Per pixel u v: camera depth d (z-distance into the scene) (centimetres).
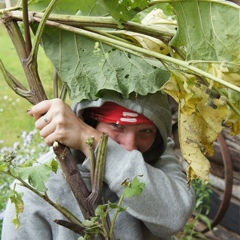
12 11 142
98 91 146
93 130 150
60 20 142
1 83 684
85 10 148
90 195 140
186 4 132
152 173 160
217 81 124
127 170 152
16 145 315
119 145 155
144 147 168
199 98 132
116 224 166
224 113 136
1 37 753
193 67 127
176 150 394
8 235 160
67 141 145
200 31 133
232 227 362
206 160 140
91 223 129
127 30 142
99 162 140
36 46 136
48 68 377
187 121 140
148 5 135
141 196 153
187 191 167
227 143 347
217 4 129
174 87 131
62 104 147
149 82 146
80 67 147
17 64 636
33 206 160
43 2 150
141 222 173
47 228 162
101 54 147
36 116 148
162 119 163
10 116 628
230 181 328
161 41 143
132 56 147
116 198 169
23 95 144
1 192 287
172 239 199
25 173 125
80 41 148
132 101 156
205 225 376
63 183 163
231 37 129
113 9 134
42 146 314
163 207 157
